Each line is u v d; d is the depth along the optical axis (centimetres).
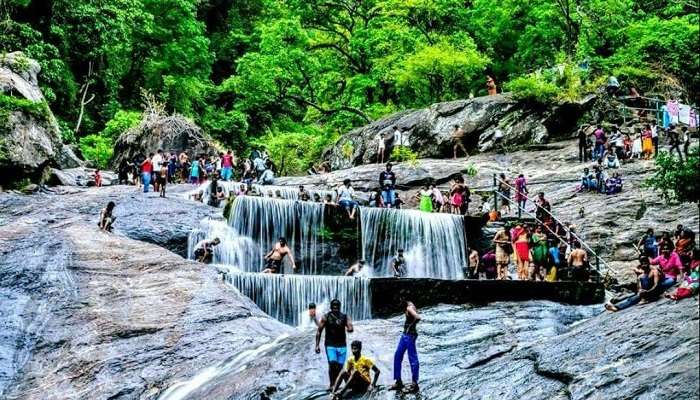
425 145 3725
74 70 4753
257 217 2498
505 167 3334
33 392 1462
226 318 1650
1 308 1695
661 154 1412
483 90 4675
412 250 2642
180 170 3538
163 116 4147
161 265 1880
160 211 2466
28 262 1873
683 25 3922
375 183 3312
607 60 4034
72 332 1611
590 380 1028
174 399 1345
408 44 4428
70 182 3144
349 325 1216
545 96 3609
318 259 2569
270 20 6125
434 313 1841
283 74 4391
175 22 5272
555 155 3359
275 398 1227
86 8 4378
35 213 2394
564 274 2303
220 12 6462
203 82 5606
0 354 1554
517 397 1065
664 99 3778
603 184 2792
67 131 4116
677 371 962
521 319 1761
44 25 4388
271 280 1994
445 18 4719
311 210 2592
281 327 1705
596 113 3638
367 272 2600
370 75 4528
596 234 2539
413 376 1151
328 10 4584
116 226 2289
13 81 3309
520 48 4603
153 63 5128
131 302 1705
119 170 3538
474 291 2028
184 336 1577
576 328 1348
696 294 1320
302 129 5528
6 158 2777
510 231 2442
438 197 2894
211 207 2586
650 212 2573
